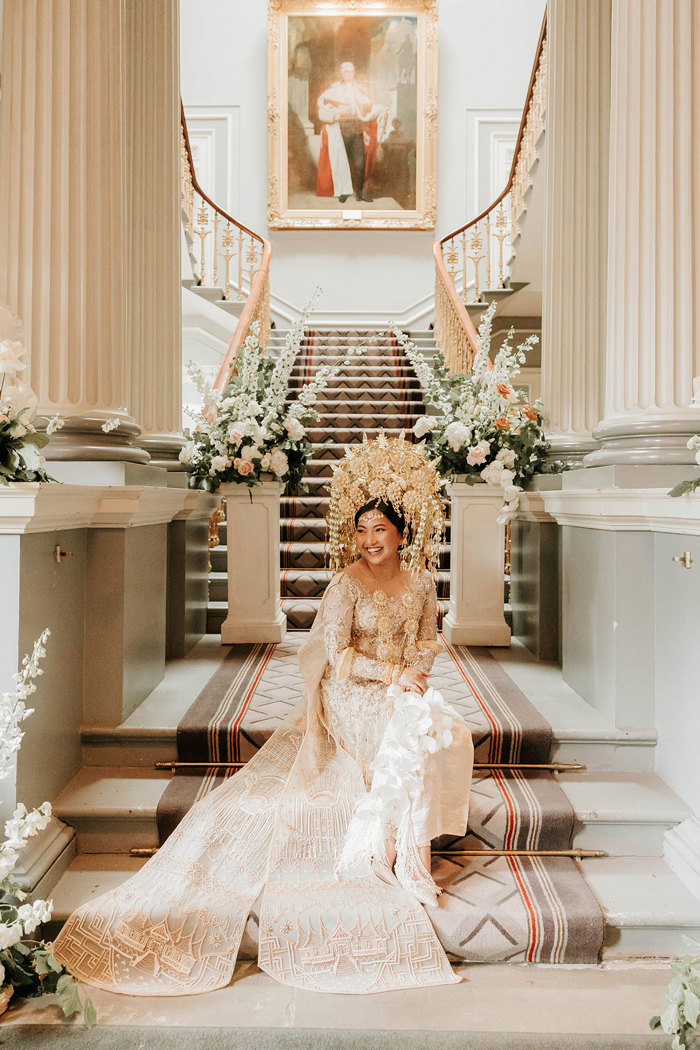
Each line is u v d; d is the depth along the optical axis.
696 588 2.78
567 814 2.78
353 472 2.93
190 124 10.97
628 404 3.37
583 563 3.66
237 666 4.13
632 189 3.34
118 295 3.32
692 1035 2.05
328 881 2.48
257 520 4.70
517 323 9.06
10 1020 2.11
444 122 11.02
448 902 2.46
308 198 10.97
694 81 3.21
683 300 3.26
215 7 10.93
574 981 2.32
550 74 4.73
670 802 2.87
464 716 3.29
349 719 2.70
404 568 2.93
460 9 10.96
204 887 2.46
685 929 2.42
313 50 10.91
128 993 2.20
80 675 3.14
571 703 3.58
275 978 2.25
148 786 2.97
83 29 3.18
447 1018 2.12
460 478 4.77
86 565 3.16
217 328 8.23
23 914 2.09
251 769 2.91
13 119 3.15
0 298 3.15
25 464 2.54
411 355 5.00
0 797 2.46
